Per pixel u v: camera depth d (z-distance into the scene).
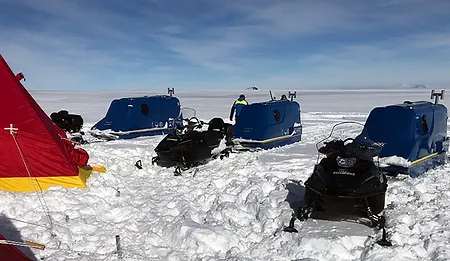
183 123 15.38
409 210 5.54
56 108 31.06
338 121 19.98
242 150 11.31
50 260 4.34
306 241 4.60
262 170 8.41
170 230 5.10
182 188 7.30
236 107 15.18
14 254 3.82
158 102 14.61
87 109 30.12
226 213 5.70
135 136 13.72
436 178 7.83
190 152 8.61
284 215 5.52
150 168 9.02
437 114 8.87
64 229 5.14
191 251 4.62
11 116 6.46
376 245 4.43
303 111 28.06
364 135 6.07
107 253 4.59
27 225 5.25
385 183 5.45
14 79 6.57
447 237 4.65
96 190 6.81
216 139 9.70
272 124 11.78
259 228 5.32
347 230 5.09
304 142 13.06
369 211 5.08
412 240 4.64
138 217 5.77
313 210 5.39
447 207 5.71
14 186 6.52
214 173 8.33
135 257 4.46
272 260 4.38
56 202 6.11
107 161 9.15
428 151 8.51
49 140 6.69
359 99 49.50
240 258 4.37
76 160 7.58
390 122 8.15
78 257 4.42
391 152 7.95
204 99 49.34
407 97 55.66
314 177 5.36
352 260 4.36
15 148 6.49
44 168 6.68
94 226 5.41
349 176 5.12
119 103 13.78
